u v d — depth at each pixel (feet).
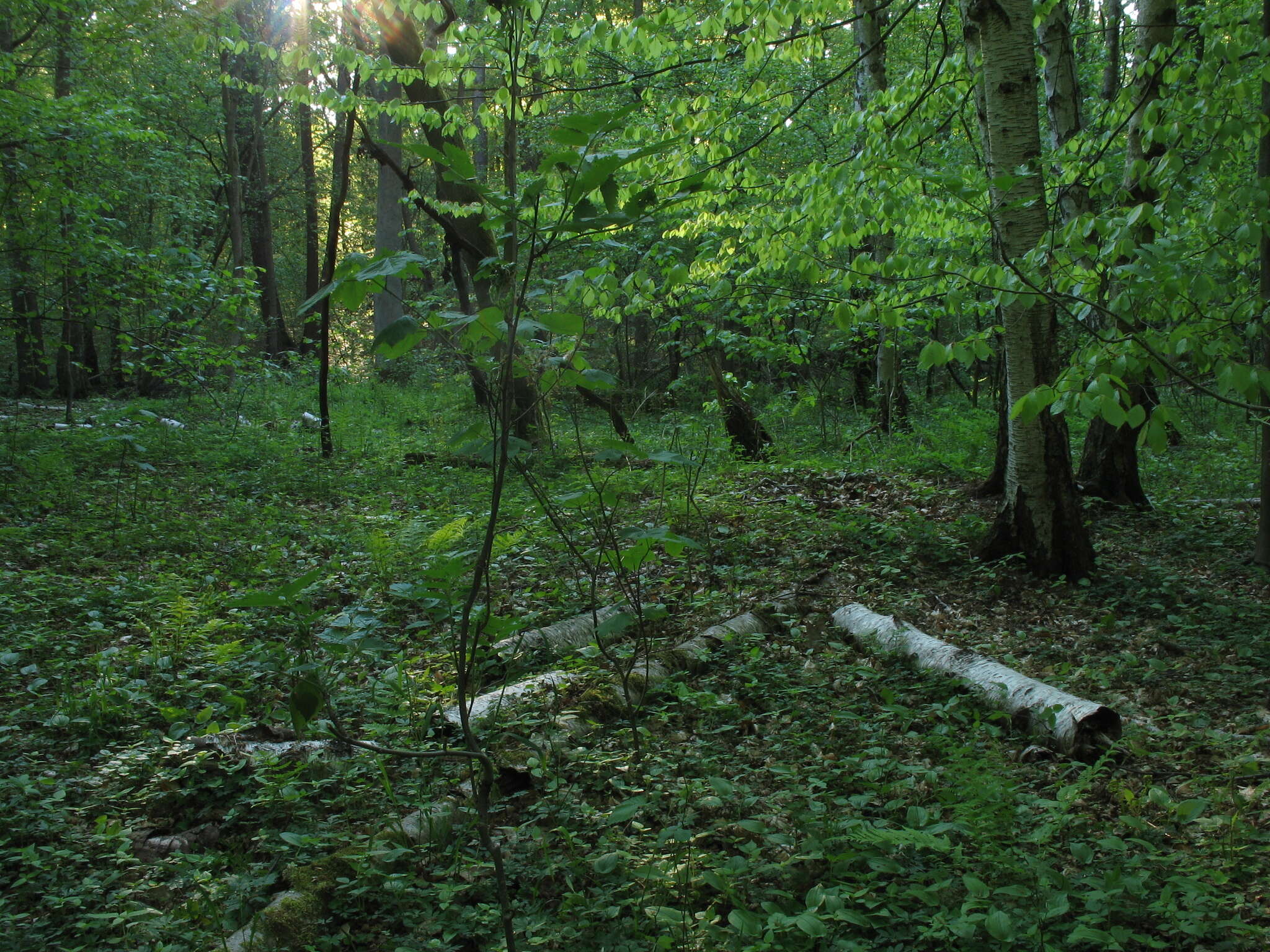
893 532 28.73
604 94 50.75
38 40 64.85
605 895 10.30
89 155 44.04
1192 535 30.27
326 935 10.17
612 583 24.20
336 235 39.09
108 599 22.58
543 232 8.52
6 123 40.81
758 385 64.85
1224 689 17.98
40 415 57.00
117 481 34.22
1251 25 23.97
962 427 46.68
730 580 24.88
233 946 9.89
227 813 13.23
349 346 106.93
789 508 32.81
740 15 28.73
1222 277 19.93
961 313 18.80
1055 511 25.86
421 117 36.09
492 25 29.76
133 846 12.33
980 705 17.06
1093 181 30.40
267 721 16.12
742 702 17.30
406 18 41.27
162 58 78.07
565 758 14.35
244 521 31.68
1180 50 24.26
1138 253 15.66
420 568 22.47
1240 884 10.86
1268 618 22.15
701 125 30.96
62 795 13.03
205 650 19.60
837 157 52.26
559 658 19.24
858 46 47.21
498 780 13.82
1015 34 24.17
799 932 9.50
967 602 24.47
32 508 31.12
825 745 15.20
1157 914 9.97
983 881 10.34
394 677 17.61
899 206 24.29
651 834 12.16
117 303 47.44
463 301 28.68
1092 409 15.16
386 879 10.93
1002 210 19.84
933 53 47.83
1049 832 10.76
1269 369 14.80
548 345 9.36
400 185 88.22
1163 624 22.45
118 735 15.83
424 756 8.71
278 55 34.17
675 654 18.92
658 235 47.67
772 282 38.93
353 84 38.04
